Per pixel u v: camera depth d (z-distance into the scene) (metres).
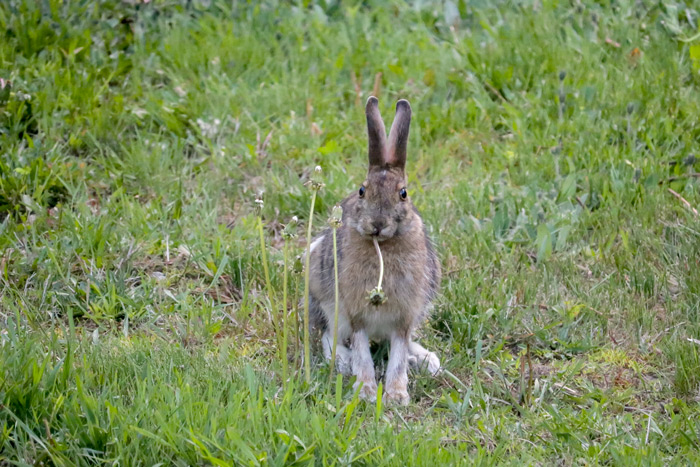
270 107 13.11
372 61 14.05
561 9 15.41
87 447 6.70
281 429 6.81
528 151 12.20
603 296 9.74
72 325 8.32
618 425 7.54
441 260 10.30
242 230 10.80
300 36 14.61
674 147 12.18
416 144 12.41
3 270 9.59
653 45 14.24
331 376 7.97
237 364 8.38
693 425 7.45
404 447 6.83
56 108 12.33
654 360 8.75
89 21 14.13
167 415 6.92
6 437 6.68
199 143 12.55
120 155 12.15
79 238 10.20
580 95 13.05
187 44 14.22
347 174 11.81
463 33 14.98
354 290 8.38
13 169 11.25
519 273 10.17
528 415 7.69
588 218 10.95
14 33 13.63
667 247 10.31
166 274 10.05
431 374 8.52
